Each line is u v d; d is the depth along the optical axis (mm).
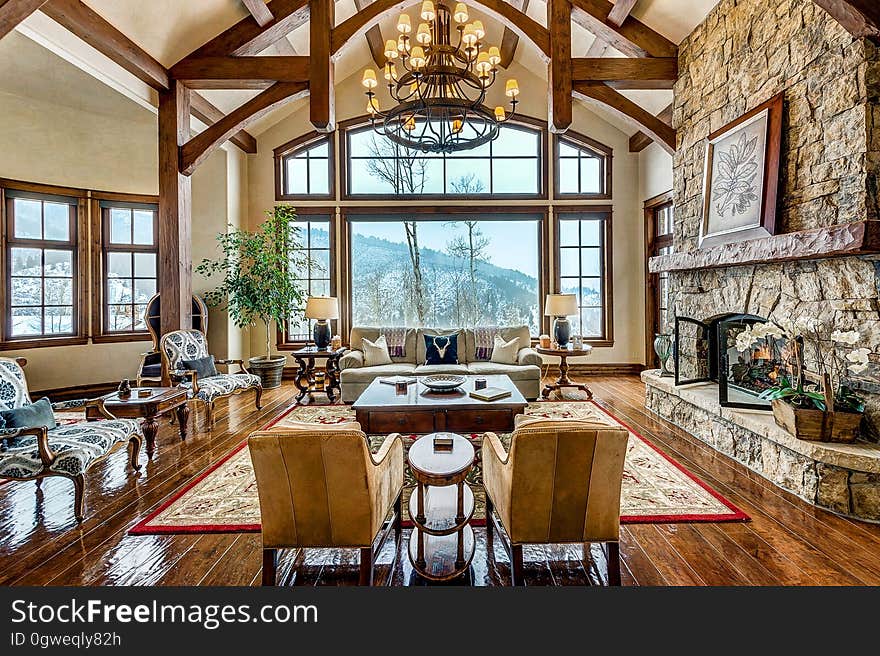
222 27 4359
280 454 1692
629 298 6703
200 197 5992
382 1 4426
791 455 2699
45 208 5410
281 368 6078
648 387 4672
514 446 1708
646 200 6473
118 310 5930
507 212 6582
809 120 2816
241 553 2150
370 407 3143
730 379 3938
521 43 6129
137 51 3973
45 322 5418
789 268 2969
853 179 2508
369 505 1760
